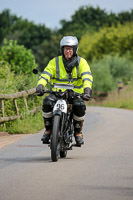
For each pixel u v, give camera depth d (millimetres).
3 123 36688
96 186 16203
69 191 15422
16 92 39125
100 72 127188
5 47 70188
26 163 21219
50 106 21406
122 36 165750
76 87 22016
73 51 21578
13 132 35406
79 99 21844
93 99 122625
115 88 127188
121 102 100312
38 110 42812
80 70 21891
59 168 19734
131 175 18172
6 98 36125
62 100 21094
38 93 21391
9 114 38250
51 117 21828
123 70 134250
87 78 21406
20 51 69438
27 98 42594
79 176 17969
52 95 21688
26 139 31234
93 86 125688
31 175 18234
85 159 22234
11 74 48344
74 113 22047
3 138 32250
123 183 16688
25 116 39094
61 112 20766
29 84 45281
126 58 142125
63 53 21719
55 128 20797
